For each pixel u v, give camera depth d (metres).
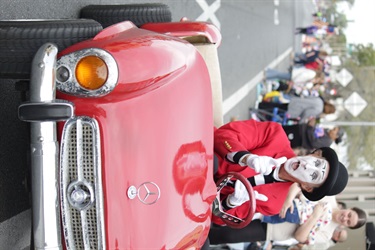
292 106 11.38
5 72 3.07
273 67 17.05
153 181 3.02
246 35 13.48
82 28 3.17
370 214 8.81
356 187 9.84
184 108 3.22
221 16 11.27
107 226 2.87
